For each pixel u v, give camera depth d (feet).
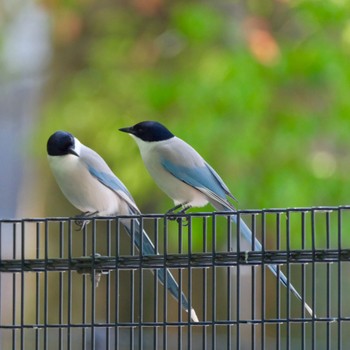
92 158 39.32
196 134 59.88
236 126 60.13
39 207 69.56
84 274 32.81
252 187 61.11
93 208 39.40
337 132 61.98
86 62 68.18
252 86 59.67
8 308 65.62
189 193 40.06
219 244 60.34
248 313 59.82
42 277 63.87
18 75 73.61
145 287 62.85
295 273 54.03
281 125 61.67
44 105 69.67
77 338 48.24
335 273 54.60
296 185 60.85
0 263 33.14
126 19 67.51
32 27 75.15
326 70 60.75
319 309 56.59
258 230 59.93
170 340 55.01
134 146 63.82
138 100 63.26
